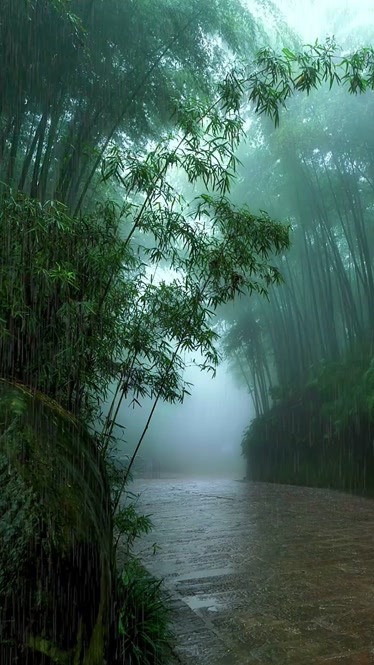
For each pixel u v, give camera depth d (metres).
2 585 2.06
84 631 2.30
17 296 2.64
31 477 2.32
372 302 12.62
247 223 3.58
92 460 2.84
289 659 3.10
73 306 2.84
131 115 5.45
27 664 2.04
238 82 3.79
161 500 11.20
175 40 5.60
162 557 5.68
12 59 4.43
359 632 3.50
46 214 2.82
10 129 4.54
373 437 12.34
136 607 3.10
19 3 4.39
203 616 3.84
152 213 3.48
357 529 7.41
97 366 3.38
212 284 3.66
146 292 3.54
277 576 4.87
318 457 14.77
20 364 2.84
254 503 10.61
